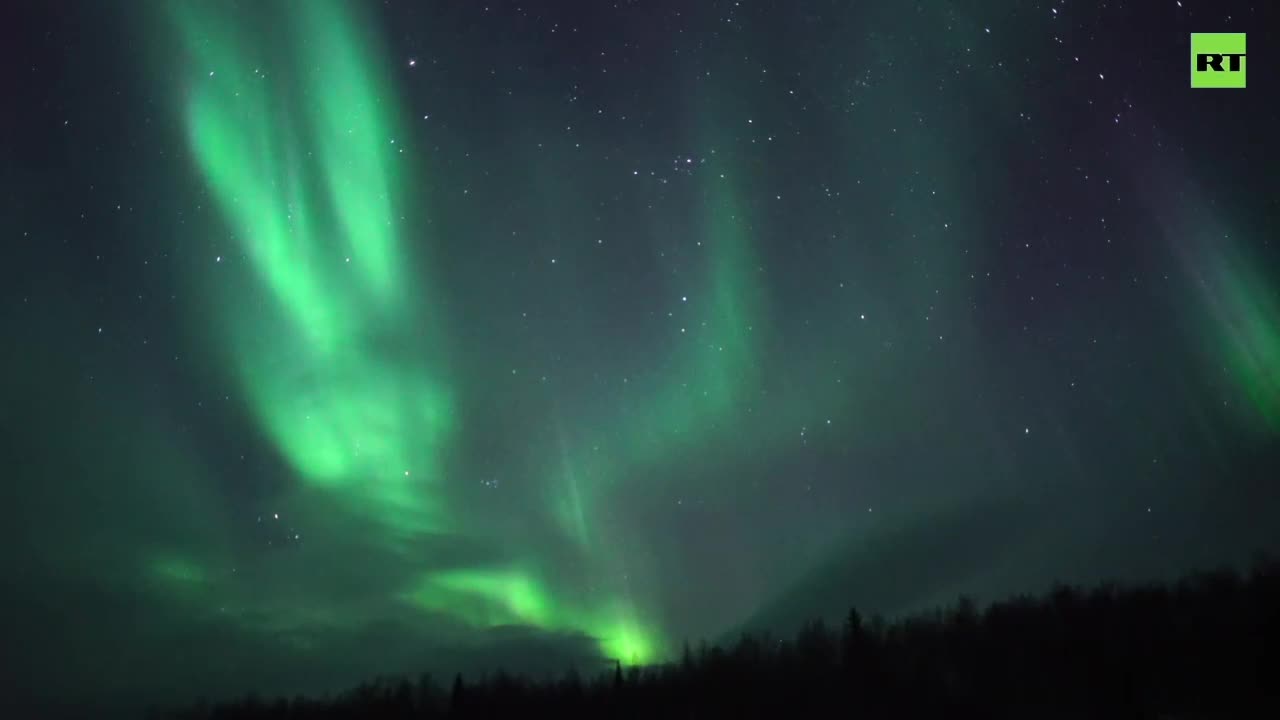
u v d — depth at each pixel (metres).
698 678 38.41
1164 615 34.38
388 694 41.34
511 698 39.50
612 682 39.97
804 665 37.31
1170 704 27.50
